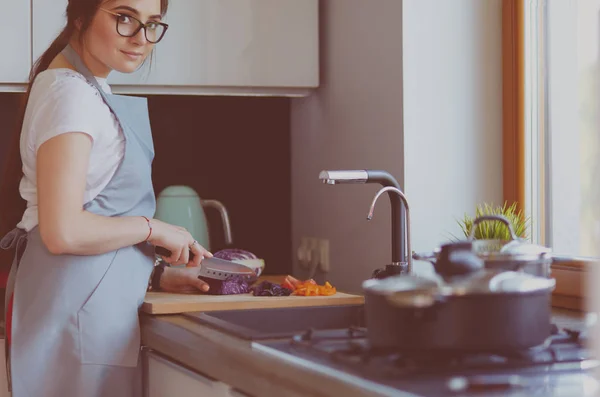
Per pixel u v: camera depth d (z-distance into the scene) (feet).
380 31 7.04
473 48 6.88
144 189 6.09
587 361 3.58
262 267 7.64
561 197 6.78
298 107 8.83
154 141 8.86
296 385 3.56
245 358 4.06
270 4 7.82
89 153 5.58
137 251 6.00
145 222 5.88
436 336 3.51
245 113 9.07
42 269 5.73
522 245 4.20
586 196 6.73
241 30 7.77
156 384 5.74
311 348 4.01
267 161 9.12
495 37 6.92
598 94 4.76
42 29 7.37
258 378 3.90
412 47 6.74
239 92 7.89
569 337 4.00
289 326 6.08
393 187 5.72
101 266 5.76
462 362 3.48
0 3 7.29
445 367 3.45
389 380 3.34
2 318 7.32
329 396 3.32
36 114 5.58
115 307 5.80
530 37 6.78
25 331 5.70
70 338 5.70
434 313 3.50
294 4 7.86
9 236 6.04
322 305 6.23
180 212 8.03
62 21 7.39
